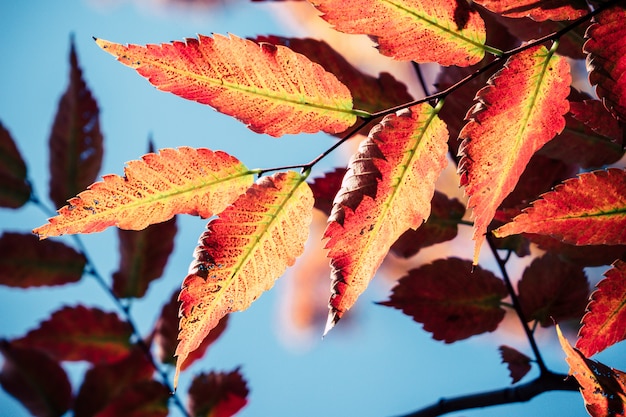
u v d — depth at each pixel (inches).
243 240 14.5
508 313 18.6
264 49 14.2
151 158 14.4
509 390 17.6
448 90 14.3
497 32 16.3
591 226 14.7
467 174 14.1
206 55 14.1
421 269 17.8
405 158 14.3
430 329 17.7
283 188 14.6
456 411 17.9
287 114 14.4
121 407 21.4
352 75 16.6
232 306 14.5
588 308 14.9
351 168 14.3
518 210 16.8
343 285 14.2
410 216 14.3
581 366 14.5
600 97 14.0
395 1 14.1
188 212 14.6
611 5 14.0
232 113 14.3
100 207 14.3
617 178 14.6
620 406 14.5
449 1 14.1
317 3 14.1
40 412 21.6
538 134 14.1
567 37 15.7
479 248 14.1
